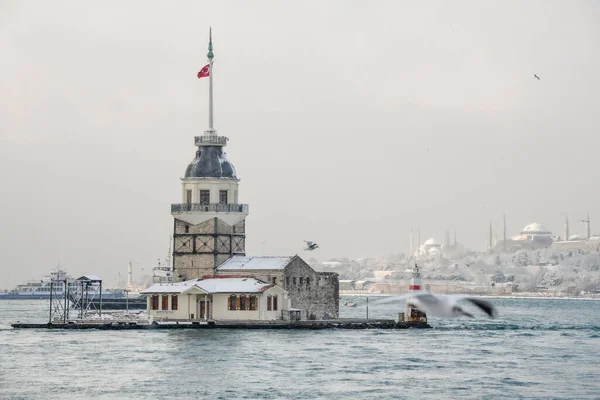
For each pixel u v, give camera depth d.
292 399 179.50
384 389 189.12
